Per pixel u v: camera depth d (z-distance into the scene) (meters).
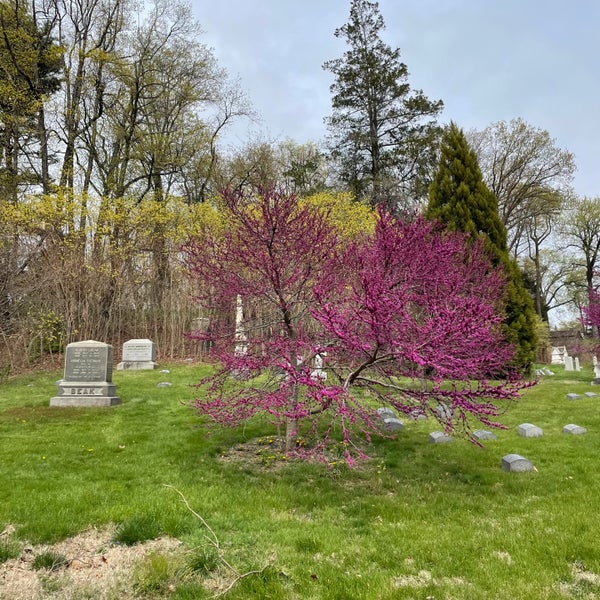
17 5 21.81
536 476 5.55
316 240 6.11
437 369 4.38
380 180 25.69
